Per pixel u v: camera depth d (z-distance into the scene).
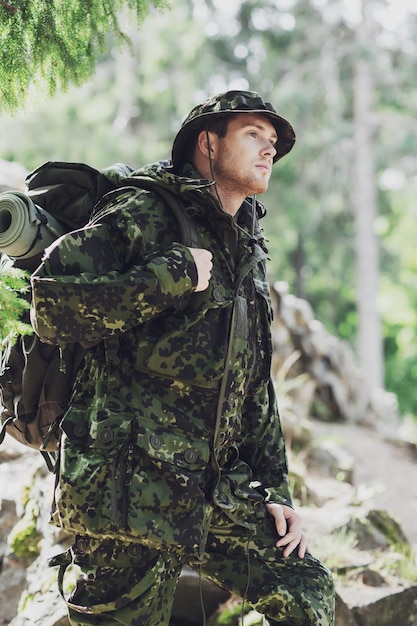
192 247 3.15
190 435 3.13
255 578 3.31
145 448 3.04
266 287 3.49
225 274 3.26
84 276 2.97
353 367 9.16
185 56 19.97
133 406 3.09
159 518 3.03
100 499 3.03
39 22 3.83
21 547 4.78
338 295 25.86
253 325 3.38
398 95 23.78
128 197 3.19
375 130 23.27
